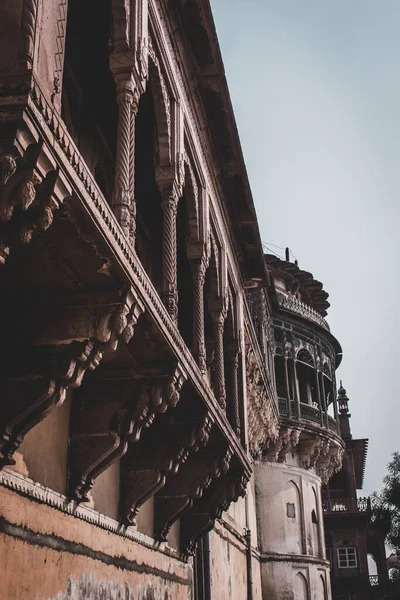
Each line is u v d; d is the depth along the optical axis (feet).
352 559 128.88
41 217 15.15
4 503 19.36
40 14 16.44
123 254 18.61
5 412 19.26
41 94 14.37
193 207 37.24
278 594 82.43
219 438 35.06
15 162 13.99
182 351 25.64
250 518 77.05
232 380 47.03
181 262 44.37
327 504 132.67
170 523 35.40
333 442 96.63
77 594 24.16
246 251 53.11
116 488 29.76
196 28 35.27
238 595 63.57
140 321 22.26
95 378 25.70
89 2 30.25
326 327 100.63
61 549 23.09
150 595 33.37
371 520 127.34
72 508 24.30
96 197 16.76
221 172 45.01
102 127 34.68
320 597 89.56
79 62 32.32
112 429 24.86
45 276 18.90
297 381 92.53
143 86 25.99
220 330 42.06
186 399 29.84
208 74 37.86
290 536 86.63
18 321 19.98
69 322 19.72
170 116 33.30
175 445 30.40
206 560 48.29
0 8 16.52
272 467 87.92
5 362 19.71
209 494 41.34
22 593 20.01
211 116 40.86
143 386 25.35
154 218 41.78
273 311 90.99
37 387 19.27
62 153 15.10
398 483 117.19
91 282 19.34
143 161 38.91
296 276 101.86
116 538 29.12
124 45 25.25
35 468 21.77
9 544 19.43
